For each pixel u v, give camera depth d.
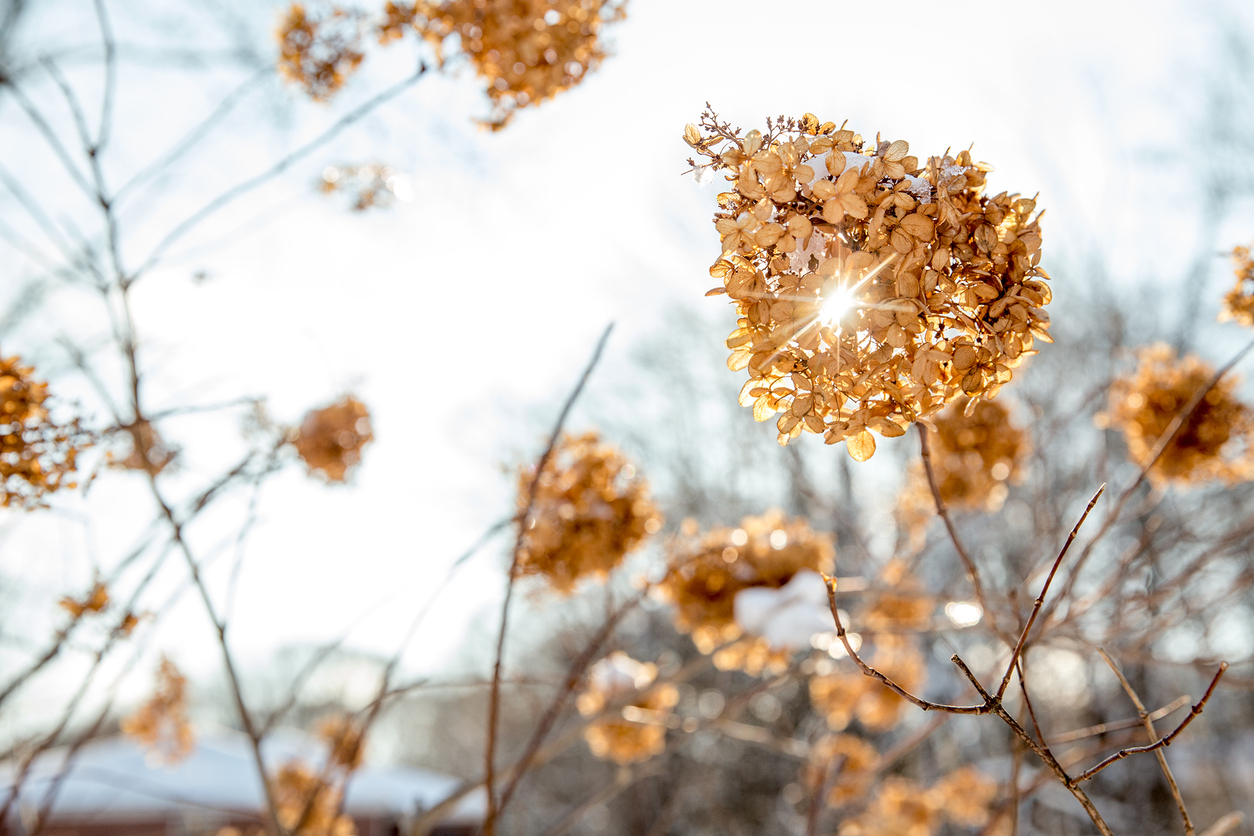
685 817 10.02
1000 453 3.58
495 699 1.74
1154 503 3.04
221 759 10.58
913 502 4.02
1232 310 2.12
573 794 11.69
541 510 2.69
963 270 1.15
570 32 2.32
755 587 3.18
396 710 17.31
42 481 1.63
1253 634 8.75
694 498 10.38
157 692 3.53
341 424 3.00
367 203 3.10
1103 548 7.04
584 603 10.58
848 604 7.59
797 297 1.11
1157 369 3.11
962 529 6.06
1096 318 8.53
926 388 1.10
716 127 1.15
